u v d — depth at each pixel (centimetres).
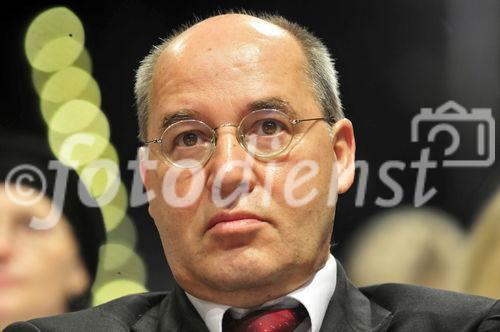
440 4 713
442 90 705
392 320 503
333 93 522
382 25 717
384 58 714
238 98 480
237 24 501
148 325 520
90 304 658
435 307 503
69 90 726
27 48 732
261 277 470
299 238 477
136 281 677
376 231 677
